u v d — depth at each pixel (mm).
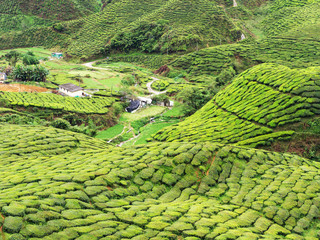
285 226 44594
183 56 198750
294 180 55844
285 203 48844
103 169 51438
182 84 164250
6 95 112875
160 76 189375
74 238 33500
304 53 162125
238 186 54344
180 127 100500
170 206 45125
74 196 41844
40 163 57625
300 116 81312
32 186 43375
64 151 69312
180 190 52094
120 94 140375
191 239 37031
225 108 102062
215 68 175750
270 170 59938
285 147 77000
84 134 90000
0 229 31906
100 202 42969
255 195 51344
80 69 193750
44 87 141375
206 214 43625
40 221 34344
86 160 58500
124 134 107438
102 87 153875
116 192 46625
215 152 61688
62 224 35000
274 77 100750
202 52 193625
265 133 81500
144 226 38625
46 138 74250
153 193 49719
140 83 172125
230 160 60469
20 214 34094
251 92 101562
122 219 39281
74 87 139625
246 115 91000
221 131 88000
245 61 175625
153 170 53688
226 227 40719
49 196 40188
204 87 146375
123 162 55281
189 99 122625
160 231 38000
